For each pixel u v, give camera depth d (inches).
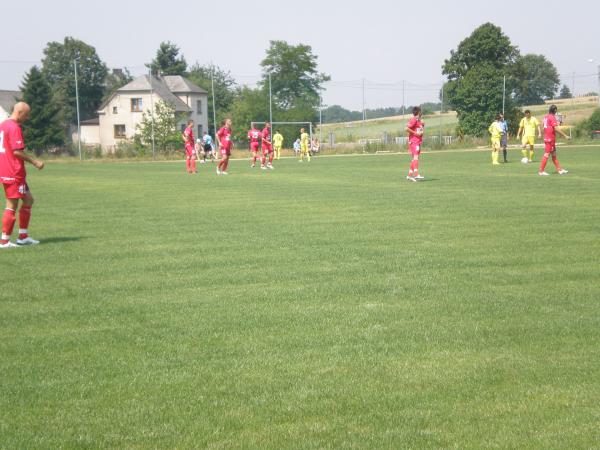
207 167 1533.0
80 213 590.6
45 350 214.5
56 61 4224.9
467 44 3216.0
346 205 607.8
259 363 199.8
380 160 1692.9
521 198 636.1
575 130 2615.7
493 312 251.1
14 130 405.4
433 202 617.6
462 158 1630.2
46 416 164.9
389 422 158.9
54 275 328.5
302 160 1856.5
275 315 251.0
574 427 154.7
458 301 267.3
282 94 3850.9
